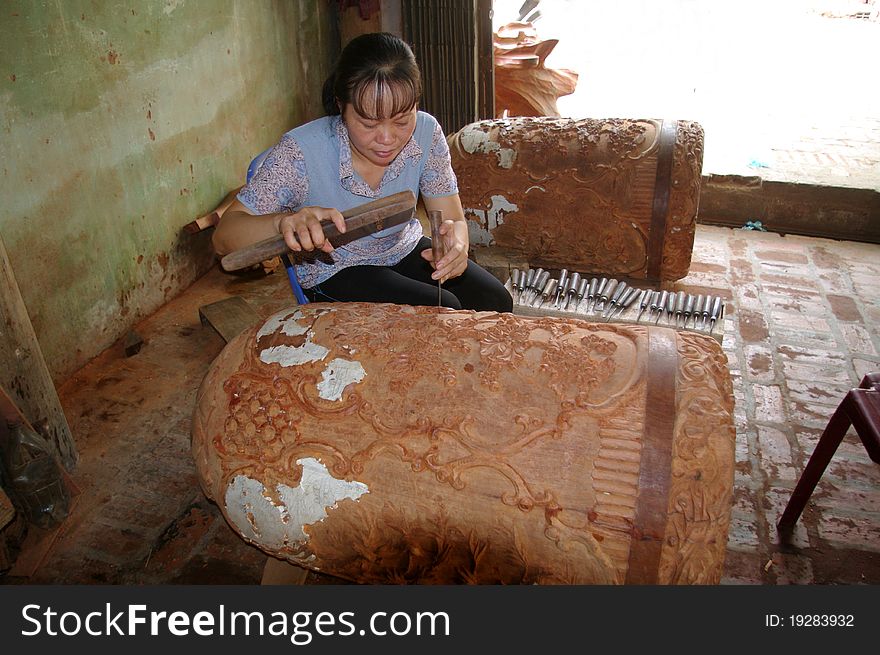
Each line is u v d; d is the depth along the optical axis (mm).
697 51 7625
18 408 2010
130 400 2652
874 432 1617
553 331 1454
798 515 1980
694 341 1429
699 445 1232
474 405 1313
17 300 2004
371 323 1509
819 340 2965
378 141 1585
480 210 3318
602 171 3076
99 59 2734
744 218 4102
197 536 2037
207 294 3459
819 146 4605
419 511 1315
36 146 2510
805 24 8617
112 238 2953
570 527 1234
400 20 4434
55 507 2027
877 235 3871
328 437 1364
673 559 1216
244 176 3910
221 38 3508
